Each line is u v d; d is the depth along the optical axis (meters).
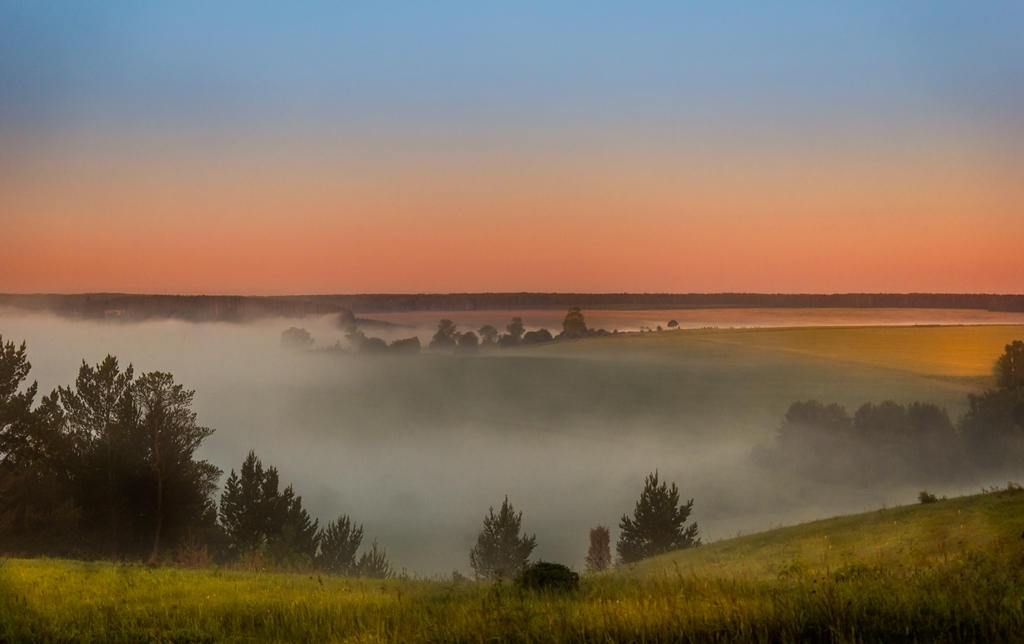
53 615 12.40
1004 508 26.80
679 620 10.02
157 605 13.74
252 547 57.91
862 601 10.09
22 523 48.41
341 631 11.19
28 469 51.81
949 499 33.75
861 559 14.98
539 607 12.16
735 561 30.81
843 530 32.31
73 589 15.73
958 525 26.00
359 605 12.79
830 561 23.56
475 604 12.55
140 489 56.38
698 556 34.88
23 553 46.81
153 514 56.72
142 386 57.78
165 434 57.28
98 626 11.77
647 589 13.35
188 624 12.11
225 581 18.48
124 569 21.52
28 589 15.15
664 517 80.31
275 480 65.00
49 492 51.31
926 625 9.25
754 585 12.91
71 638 11.17
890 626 9.33
